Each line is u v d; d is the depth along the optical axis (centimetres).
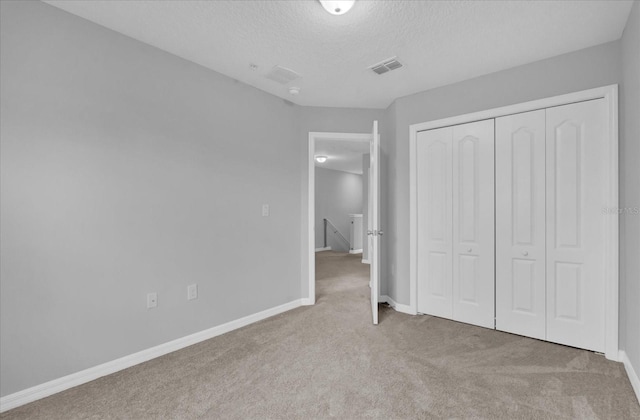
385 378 192
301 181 350
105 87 202
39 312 176
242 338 258
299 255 347
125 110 211
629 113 194
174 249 238
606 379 188
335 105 350
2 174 165
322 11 184
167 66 233
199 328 254
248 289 294
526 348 232
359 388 181
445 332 265
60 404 168
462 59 243
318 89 305
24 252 171
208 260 261
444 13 185
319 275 520
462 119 281
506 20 192
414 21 193
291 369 204
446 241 296
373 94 317
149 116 223
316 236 874
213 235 265
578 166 229
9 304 167
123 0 175
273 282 319
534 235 249
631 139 191
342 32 206
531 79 248
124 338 210
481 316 276
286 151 333
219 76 269
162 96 231
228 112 276
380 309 334
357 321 296
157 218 228
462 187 285
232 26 200
